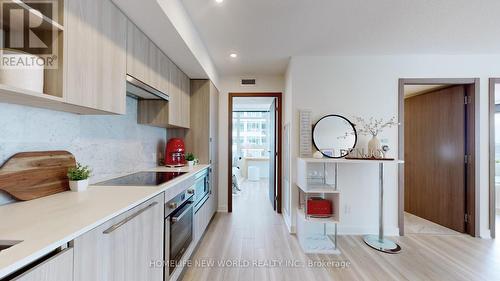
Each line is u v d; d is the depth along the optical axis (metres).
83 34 1.19
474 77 2.94
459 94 3.07
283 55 3.03
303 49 2.83
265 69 3.62
